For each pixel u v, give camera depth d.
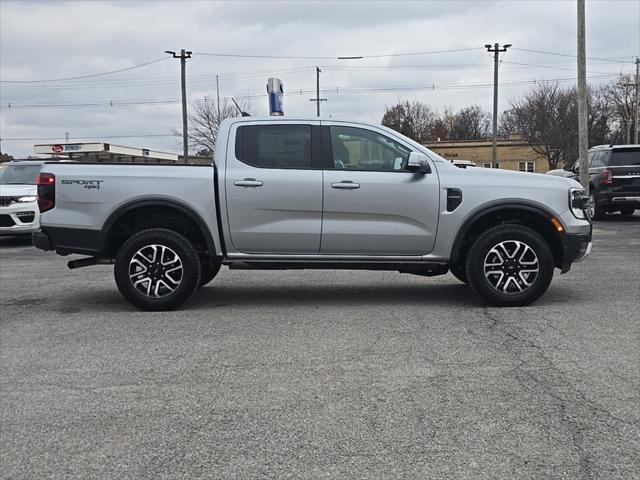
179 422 3.57
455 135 91.88
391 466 3.03
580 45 18.52
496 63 41.66
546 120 50.12
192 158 52.44
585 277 8.05
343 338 5.24
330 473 2.97
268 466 3.05
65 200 6.20
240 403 3.83
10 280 8.47
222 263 6.35
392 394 3.94
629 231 14.05
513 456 3.11
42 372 4.47
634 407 3.69
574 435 3.33
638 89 59.22
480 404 3.76
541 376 4.23
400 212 6.17
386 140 6.29
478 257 6.19
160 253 6.24
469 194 6.17
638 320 5.71
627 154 16.00
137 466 3.07
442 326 5.59
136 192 6.15
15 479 2.96
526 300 6.25
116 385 4.18
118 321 5.95
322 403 3.81
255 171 6.18
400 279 8.23
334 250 6.27
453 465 3.03
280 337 5.30
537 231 6.52
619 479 2.89
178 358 4.75
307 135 6.26
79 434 3.44
